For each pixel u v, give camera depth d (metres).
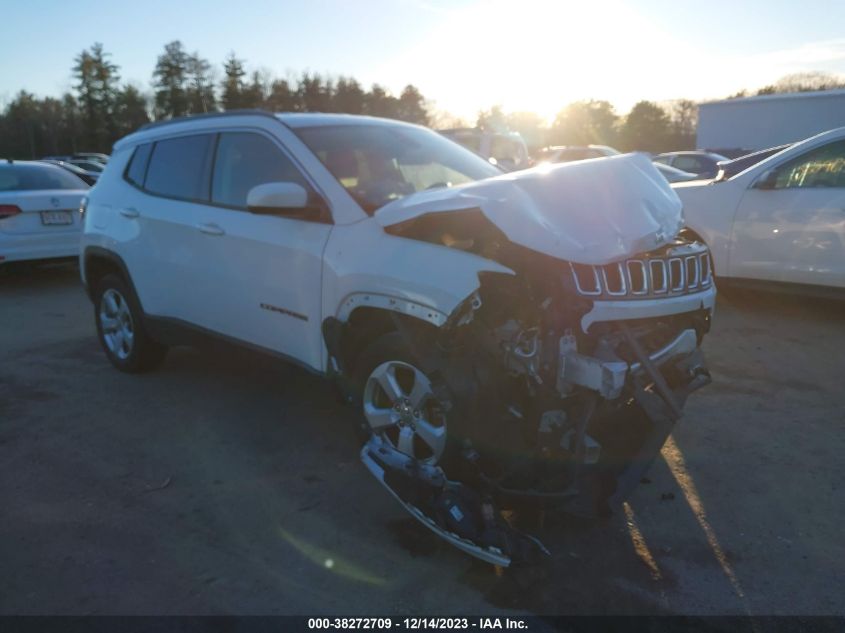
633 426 3.27
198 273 4.52
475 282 2.97
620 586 2.92
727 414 4.56
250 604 2.83
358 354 3.67
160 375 5.48
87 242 5.50
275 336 4.09
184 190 4.73
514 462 3.02
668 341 3.29
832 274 6.24
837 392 4.88
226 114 4.62
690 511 3.47
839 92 25.30
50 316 7.59
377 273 3.36
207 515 3.47
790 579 2.95
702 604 2.81
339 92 64.81
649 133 61.81
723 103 27.95
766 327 6.45
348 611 2.79
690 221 7.08
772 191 6.55
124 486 3.77
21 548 3.21
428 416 3.29
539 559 2.93
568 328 2.90
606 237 2.98
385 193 3.88
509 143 16.55
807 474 3.79
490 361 3.01
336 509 3.52
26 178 9.34
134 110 73.12
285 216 3.84
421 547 3.18
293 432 4.41
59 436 4.39
